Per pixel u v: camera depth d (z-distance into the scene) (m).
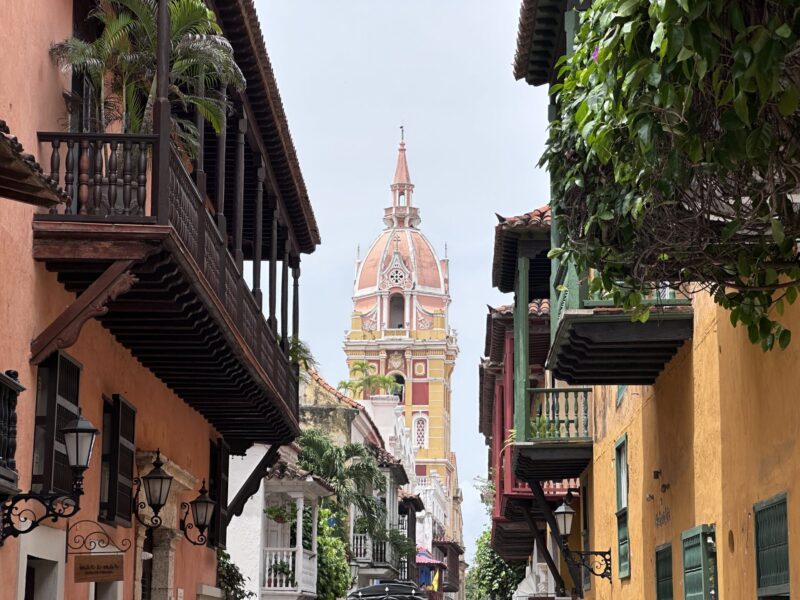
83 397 12.44
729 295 9.12
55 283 11.45
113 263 10.95
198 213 12.81
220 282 14.15
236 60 15.80
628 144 7.88
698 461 12.61
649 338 13.09
